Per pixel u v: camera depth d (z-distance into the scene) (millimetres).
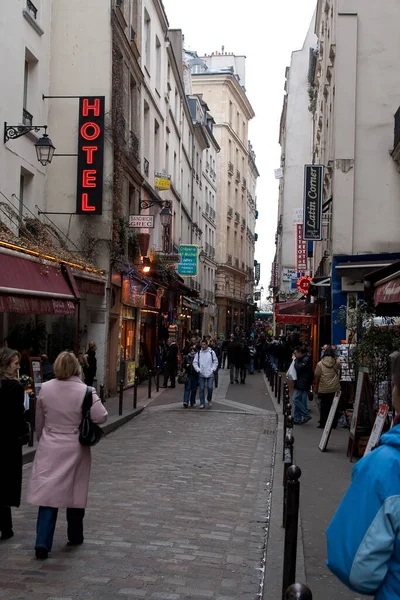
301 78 45750
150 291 25797
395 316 11883
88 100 18188
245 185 70688
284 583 4453
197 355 18078
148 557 5652
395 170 18109
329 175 20969
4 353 6062
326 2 24188
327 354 14242
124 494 7988
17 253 12328
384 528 2221
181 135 35875
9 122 15094
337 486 8570
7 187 15156
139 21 23234
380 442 2416
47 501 5414
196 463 10250
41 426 5699
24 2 16078
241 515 7324
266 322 96500
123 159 20016
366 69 18328
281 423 15211
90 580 5012
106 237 18469
